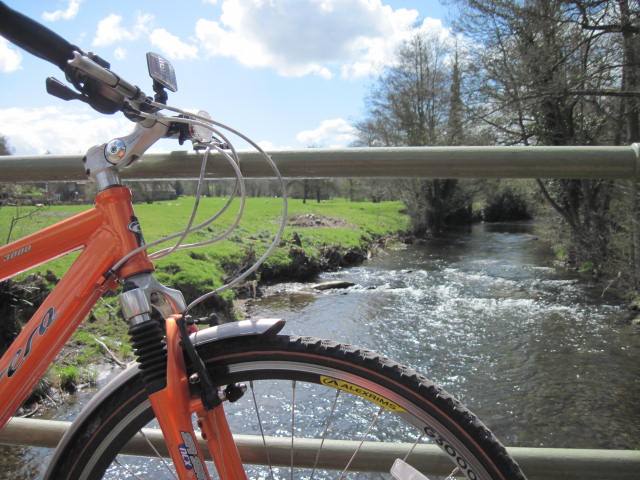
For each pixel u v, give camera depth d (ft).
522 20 41.45
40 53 2.87
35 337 3.21
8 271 3.49
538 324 36.91
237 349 3.12
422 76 94.27
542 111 46.21
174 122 3.47
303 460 3.94
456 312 42.14
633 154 3.71
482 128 50.67
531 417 22.54
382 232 103.91
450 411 2.80
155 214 39.96
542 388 25.63
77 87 2.99
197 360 2.97
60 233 3.45
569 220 46.47
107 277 3.33
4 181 4.58
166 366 3.11
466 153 3.86
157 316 3.34
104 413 3.26
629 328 34.63
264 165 4.10
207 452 3.76
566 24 39.86
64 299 3.28
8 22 2.65
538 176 3.85
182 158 4.25
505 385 26.32
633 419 21.89
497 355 31.09
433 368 29.35
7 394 3.14
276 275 59.72
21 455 15.26
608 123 44.39
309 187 186.09
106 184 3.46
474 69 47.06
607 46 38.99
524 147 3.83
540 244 89.45
